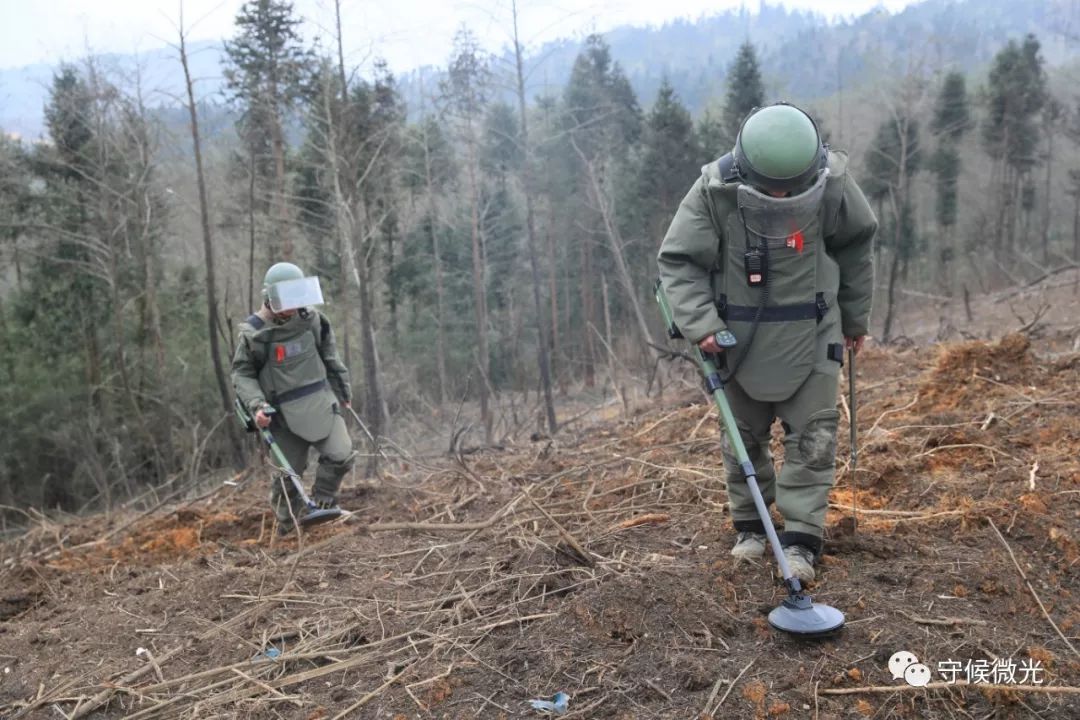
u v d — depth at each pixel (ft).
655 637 10.06
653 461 18.38
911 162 105.91
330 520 17.17
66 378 69.62
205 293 71.46
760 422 11.64
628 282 59.52
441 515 17.31
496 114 79.10
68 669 11.85
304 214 69.46
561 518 15.24
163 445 66.59
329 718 9.62
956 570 11.13
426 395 74.64
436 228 91.04
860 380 24.80
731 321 11.04
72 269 69.92
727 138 94.43
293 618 12.58
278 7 54.95
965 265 121.08
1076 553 11.41
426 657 10.56
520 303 96.48
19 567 17.17
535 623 10.94
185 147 62.23
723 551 12.23
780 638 9.89
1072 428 15.84
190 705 10.45
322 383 18.44
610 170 92.53
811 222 10.55
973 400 18.93
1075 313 58.23
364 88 62.13
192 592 14.03
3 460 66.80
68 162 68.33
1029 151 118.73
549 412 41.06
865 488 14.70
